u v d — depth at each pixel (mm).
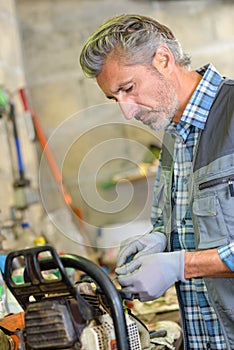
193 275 1554
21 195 3660
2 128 3668
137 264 1567
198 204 1646
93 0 4484
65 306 1259
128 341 1253
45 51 4512
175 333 2074
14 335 1468
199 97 1687
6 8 4184
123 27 1636
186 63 1732
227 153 1608
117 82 1641
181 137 1754
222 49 4348
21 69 4359
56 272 1908
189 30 4379
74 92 4480
